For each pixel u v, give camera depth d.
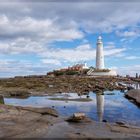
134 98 52.69
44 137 18.22
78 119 25.08
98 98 55.75
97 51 171.38
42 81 105.12
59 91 72.88
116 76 162.38
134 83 136.62
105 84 100.62
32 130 20.17
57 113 31.06
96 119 29.16
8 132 19.27
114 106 41.75
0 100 37.00
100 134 19.88
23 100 50.84
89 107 40.03
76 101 48.62
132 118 30.27
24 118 25.00
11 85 87.06
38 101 48.66
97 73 158.62
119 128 22.33
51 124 23.16
